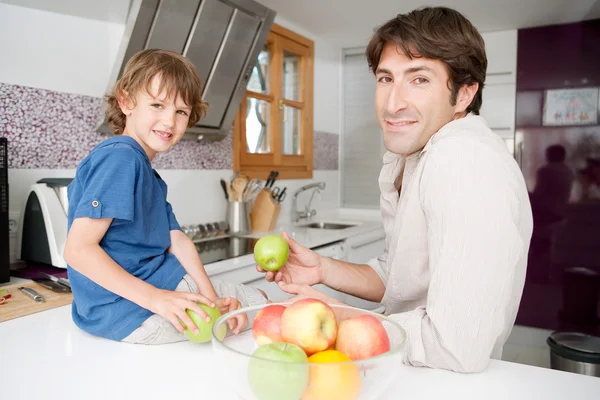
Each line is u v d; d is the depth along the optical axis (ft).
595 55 10.75
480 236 2.41
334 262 3.83
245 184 8.66
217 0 6.77
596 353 6.47
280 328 2.08
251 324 2.33
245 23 7.43
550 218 11.37
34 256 5.45
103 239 3.21
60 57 6.04
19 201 5.73
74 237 3.01
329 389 1.71
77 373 2.48
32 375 2.45
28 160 5.77
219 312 2.92
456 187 2.52
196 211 8.34
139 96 3.69
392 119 3.10
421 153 3.09
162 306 2.83
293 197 10.99
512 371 2.46
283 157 10.57
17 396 2.20
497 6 9.71
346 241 8.98
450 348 2.39
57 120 6.06
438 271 2.49
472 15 10.31
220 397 2.18
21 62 5.64
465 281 2.40
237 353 1.82
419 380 2.34
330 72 12.43
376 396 1.86
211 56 7.27
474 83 3.15
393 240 3.49
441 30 2.91
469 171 2.52
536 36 11.24
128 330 2.93
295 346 1.91
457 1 9.35
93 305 3.08
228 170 9.03
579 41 10.86
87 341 3.01
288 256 3.46
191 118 4.29
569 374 2.42
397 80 3.03
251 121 9.64
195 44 6.91
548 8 9.84
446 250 2.48
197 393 2.22
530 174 11.51
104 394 2.22
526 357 11.14
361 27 10.84
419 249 3.12
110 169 3.11
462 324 2.39
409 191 3.06
